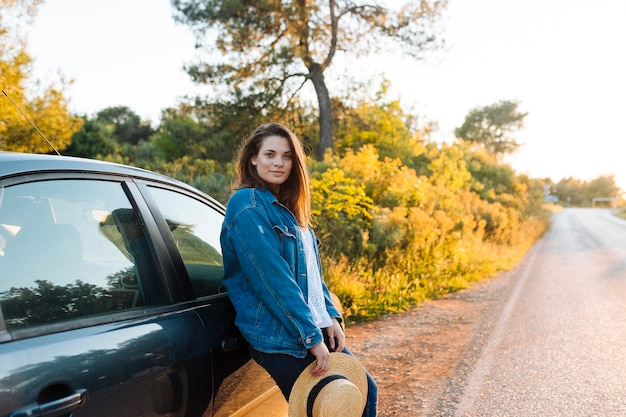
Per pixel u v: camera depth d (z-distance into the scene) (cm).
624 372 519
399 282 967
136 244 207
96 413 157
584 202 14288
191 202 263
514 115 8850
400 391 473
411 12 2428
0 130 1298
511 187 3553
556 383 491
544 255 1828
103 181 207
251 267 218
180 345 197
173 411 189
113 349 170
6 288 156
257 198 229
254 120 2466
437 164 2392
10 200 168
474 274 1234
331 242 996
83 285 178
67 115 1686
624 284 1076
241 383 235
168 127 2622
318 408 216
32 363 145
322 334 239
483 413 422
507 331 698
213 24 2230
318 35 2503
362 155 1459
